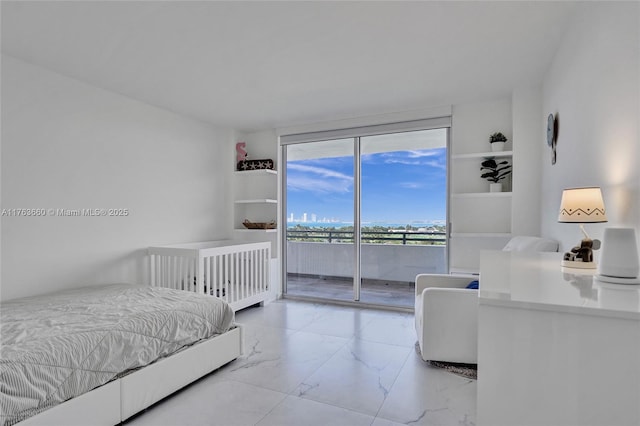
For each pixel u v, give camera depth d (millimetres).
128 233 3545
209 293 3482
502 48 2549
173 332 2273
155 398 2059
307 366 2600
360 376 2438
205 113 4121
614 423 973
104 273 3316
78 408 1703
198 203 4402
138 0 1951
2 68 2609
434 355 2551
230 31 2297
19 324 2041
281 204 4895
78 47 2510
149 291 2902
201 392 2234
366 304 4336
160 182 3902
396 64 2812
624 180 1466
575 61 2117
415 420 1926
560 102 2500
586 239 1617
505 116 3654
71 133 3059
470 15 2119
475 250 3793
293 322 3688
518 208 3344
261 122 4539
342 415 1975
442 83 3225
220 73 2979
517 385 1064
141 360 2037
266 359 2730
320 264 4672
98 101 3275
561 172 2477
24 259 2744
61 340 1807
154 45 2486
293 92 3439
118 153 3461
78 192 3111
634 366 955
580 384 1003
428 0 1964
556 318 1021
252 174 4977
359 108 3957
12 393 1515
